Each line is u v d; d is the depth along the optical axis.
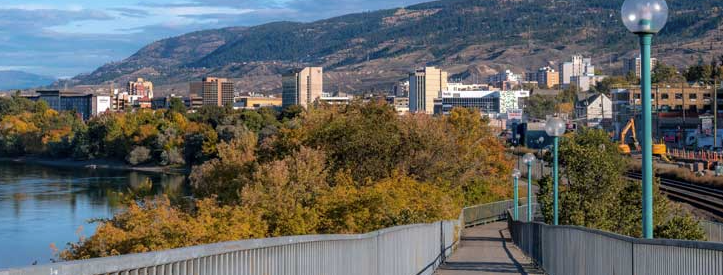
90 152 169.25
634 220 42.53
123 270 6.52
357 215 38.31
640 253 14.37
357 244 16.66
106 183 121.44
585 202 42.00
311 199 42.31
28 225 73.25
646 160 14.01
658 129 144.50
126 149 160.50
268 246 10.81
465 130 82.19
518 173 57.03
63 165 165.50
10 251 58.53
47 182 123.25
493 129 90.88
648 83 13.83
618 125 156.38
